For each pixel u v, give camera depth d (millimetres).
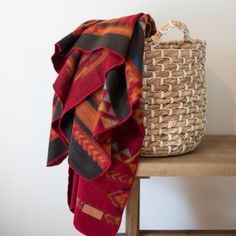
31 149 1185
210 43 1117
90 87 713
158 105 754
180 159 788
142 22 728
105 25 776
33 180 1206
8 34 1110
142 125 729
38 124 1168
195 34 1112
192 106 793
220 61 1127
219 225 1240
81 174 709
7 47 1118
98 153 708
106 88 681
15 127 1169
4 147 1182
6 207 1223
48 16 1103
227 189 1219
